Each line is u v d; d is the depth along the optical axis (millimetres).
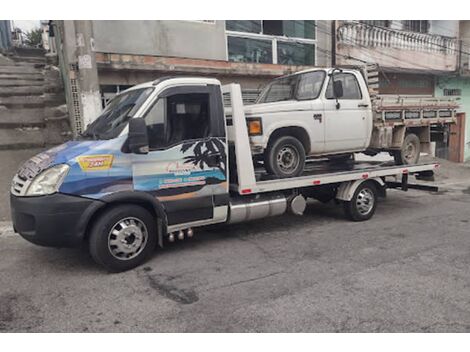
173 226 5121
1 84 12016
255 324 3547
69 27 8953
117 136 4664
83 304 3971
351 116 6770
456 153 18453
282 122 5938
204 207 5285
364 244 5723
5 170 8383
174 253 5410
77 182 4402
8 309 3889
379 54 15000
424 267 4801
